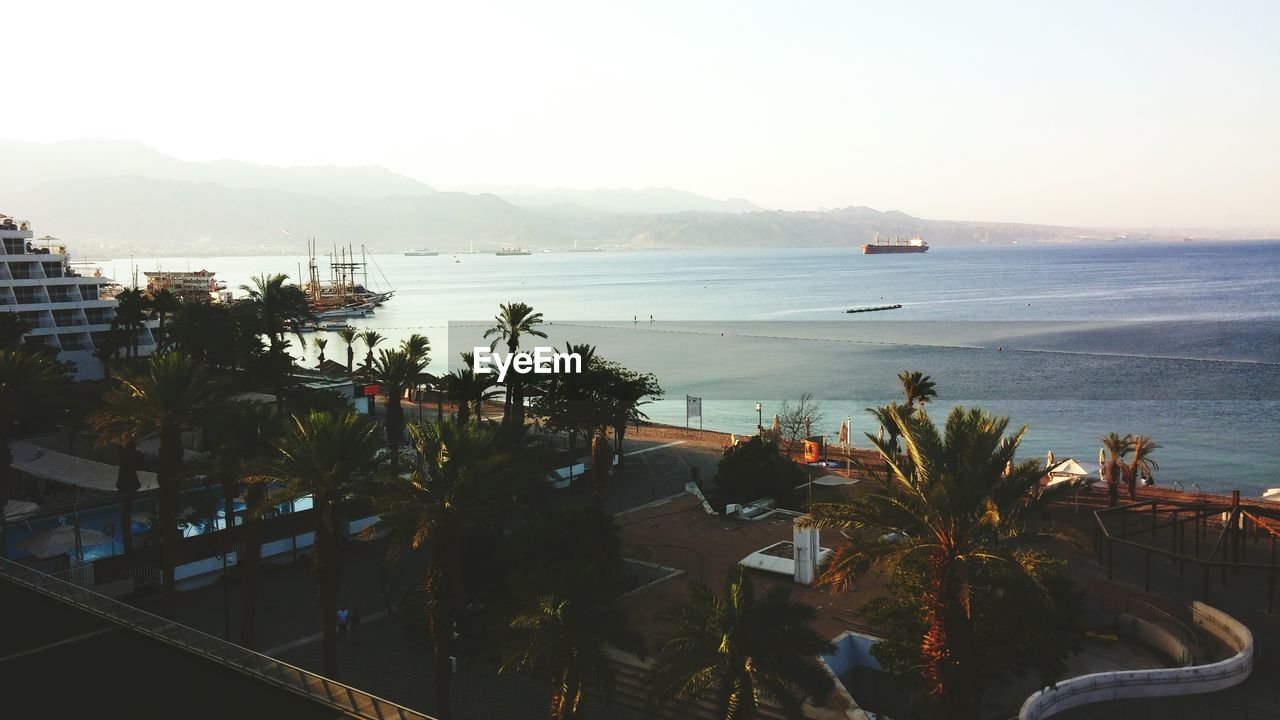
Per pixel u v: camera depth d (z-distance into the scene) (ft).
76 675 84.33
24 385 173.78
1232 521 157.58
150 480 177.17
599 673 86.07
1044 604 93.76
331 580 107.14
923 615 92.63
